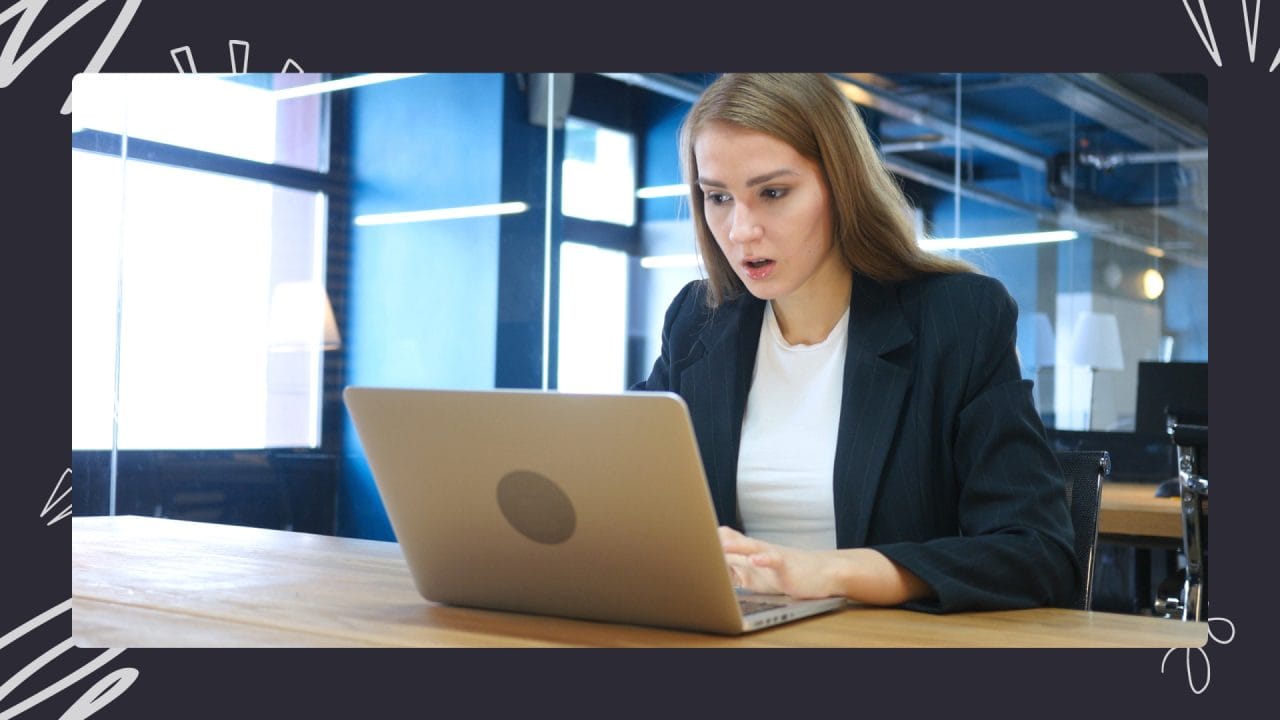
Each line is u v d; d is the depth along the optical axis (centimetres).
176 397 582
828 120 140
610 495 100
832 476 146
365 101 650
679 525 98
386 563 145
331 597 120
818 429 150
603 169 646
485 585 113
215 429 596
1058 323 627
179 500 579
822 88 141
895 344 144
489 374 638
